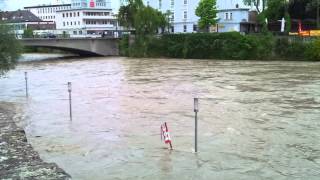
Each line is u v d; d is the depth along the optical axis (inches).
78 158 729.6
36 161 576.1
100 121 1024.2
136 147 792.9
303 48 2992.1
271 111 1123.9
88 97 1405.0
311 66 2469.2
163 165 690.2
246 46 3184.1
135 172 658.8
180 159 719.1
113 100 1334.9
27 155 603.2
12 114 1125.1
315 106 1190.3
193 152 757.9
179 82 1782.7
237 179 625.6
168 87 1630.2
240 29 3971.5
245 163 696.4
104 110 1166.3
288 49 3041.3
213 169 669.3
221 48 3314.5
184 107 1197.1
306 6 3627.0
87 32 6363.2
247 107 1185.4
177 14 4343.0
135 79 1921.8
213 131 909.2
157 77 1994.3
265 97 1355.8
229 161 707.4
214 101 1291.8
